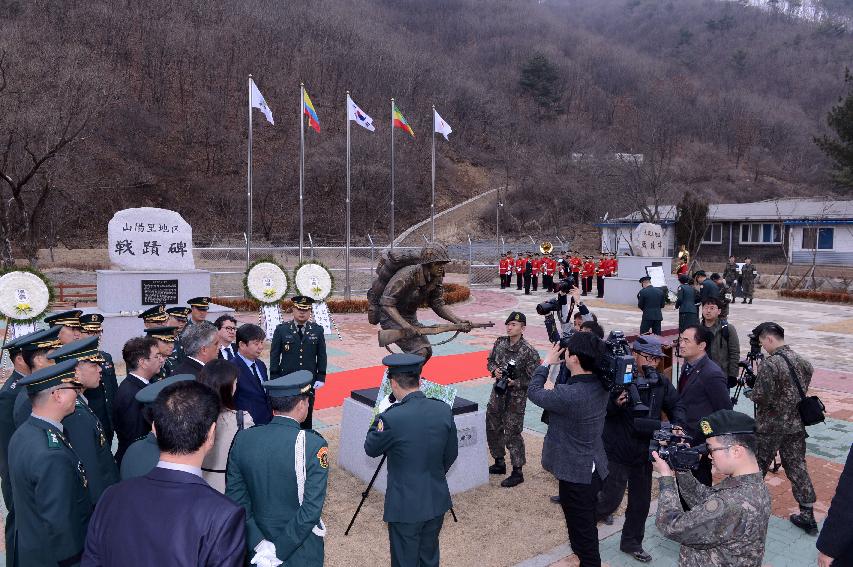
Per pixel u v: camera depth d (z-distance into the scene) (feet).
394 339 23.40
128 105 266.16
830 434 30.89
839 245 132.26
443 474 15.81
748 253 147.95
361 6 483.92
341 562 18.29
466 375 42.37
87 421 14.35
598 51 473.26
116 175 243.60
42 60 192.24
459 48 479.00
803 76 449.06
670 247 158.10
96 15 291.79
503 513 21.80
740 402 36.78
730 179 307.37
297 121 306.35
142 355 17.67
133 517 8.51
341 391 37.76
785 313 79.00
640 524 18.66
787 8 579.89
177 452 8.91
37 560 11.71
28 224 120.67
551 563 18.43
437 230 243.19
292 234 249.75
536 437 30.40
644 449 18.53
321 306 57.47
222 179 270.26
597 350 15.92
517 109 372.17
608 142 329.72
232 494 12.38
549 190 253.65
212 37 326.03
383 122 317.01
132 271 46.65
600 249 188.14
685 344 19.75
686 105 384.47
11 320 40.98
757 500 11.16
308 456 12.10
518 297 97.66
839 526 11.81
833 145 123.54
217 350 20.30
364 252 199.41
